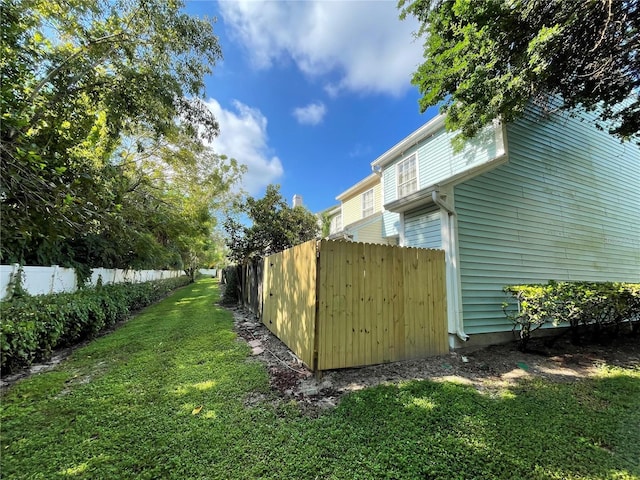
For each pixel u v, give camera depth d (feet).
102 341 18.97
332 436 8.25
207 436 8.19
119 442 7.93
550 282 18.56
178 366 14.02
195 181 45.09
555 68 14.37
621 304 16.80
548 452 7.62
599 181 25.77
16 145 8.69
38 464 7.06
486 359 15.29
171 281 57.31
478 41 14.90
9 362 13.08
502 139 20.10
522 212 20.58
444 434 8.41
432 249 16.37
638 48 13.00
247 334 20.80
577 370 13.93
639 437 8.35
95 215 11.30
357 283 13.76
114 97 21.61
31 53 15.69
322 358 12.62
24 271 18.20
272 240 39.29
